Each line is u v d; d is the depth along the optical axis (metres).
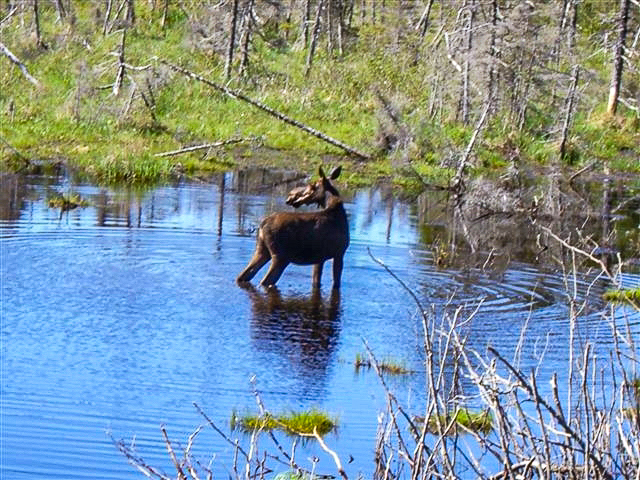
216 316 14.57
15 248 17.81
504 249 20.34
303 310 15.02
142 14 41.16
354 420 11.04
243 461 9.93
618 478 7.50
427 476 7.03
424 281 16.98
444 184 28.84
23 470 9.57
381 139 32.16
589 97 38.22
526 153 33.91
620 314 15.38
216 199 24.14
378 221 22.78
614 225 24.27
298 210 23.16
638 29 44.81
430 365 6.96
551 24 42.34
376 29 43.28
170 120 32.56
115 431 10.55
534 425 10.22
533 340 13.77
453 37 37.97
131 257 17.56
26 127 30.23
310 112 34.59
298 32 42.78
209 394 11.70
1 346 12.95
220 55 38.03
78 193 23.73
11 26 37.72
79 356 12.73
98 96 33.06
